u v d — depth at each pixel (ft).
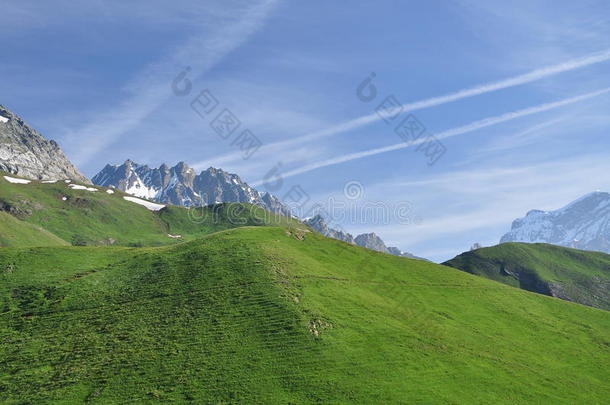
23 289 218.59
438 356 182.39
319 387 153.89
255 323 187.83
